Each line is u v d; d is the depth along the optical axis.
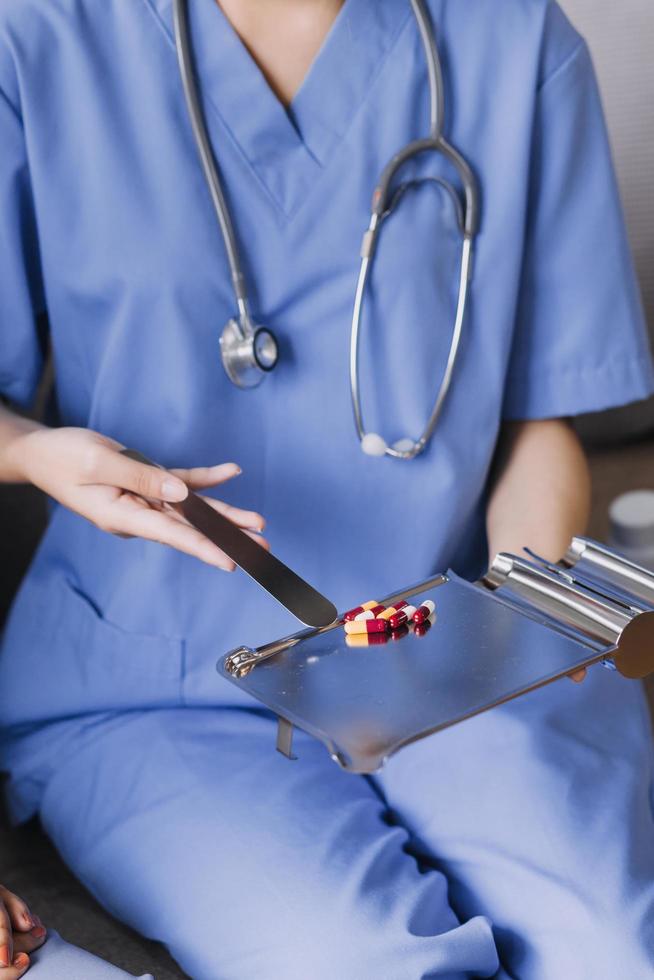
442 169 1.17
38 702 1.20
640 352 1.27
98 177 1.11
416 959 0.92
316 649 0.90
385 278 1.15
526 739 1.08
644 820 1.05
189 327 1.12
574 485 1.26
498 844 1.03
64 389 1.22
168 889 1.03
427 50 1.13
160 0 1.10
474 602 0.97
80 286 1.14
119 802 1.12
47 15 1.09
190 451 1.16
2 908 0.94
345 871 0.99
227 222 1.10
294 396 1.16
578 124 1.21
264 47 1.12
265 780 1.10
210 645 1.17
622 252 1.25
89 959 0.95
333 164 1.13
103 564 1.20
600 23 2.00
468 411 1.19
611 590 0.96
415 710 0.81
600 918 0.94
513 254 1.18
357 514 1.18
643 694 1.24
